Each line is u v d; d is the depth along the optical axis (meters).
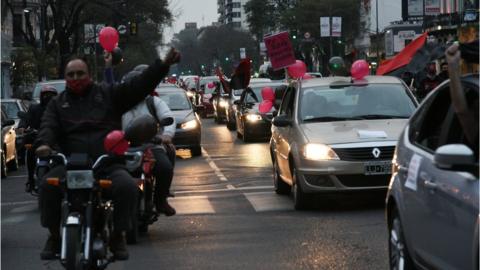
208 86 59.88
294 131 16.09
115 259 9.21
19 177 25.42
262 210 15.80
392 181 9.31
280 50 22.12
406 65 33.34
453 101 7.57
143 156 12.16
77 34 76.19
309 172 15.06
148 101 12.86
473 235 6.84
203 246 12.45
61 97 9.28
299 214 15.15
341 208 15.60
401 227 8.98
